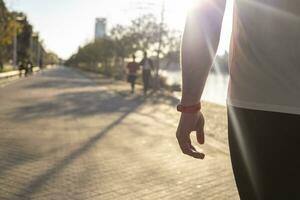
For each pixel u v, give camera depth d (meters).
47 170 7.41
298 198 1.77
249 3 1.87
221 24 1.92
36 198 5.95
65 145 9.73
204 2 1.87
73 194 6.18
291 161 1.77
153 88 33.34
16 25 57.12
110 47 65.00
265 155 1.81
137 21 42.97
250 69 1.88
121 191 6.41
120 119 14.91
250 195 1.87
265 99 1.83
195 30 1.89
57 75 63.34
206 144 10.50
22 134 10.96
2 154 8.54
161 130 12.74
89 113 16.25
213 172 7.74
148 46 41.97
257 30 1.86
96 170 7.54
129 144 10.20
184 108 1.96
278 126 1.79
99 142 10.27
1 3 55.06
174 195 6.33
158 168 7.87
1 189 6.27
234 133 1.92
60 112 16.11
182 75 1.95
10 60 83.25
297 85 1.79
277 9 1.81
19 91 26.08
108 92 28.83
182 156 8.98
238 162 1.91
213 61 1.94
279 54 1.82
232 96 1.94
